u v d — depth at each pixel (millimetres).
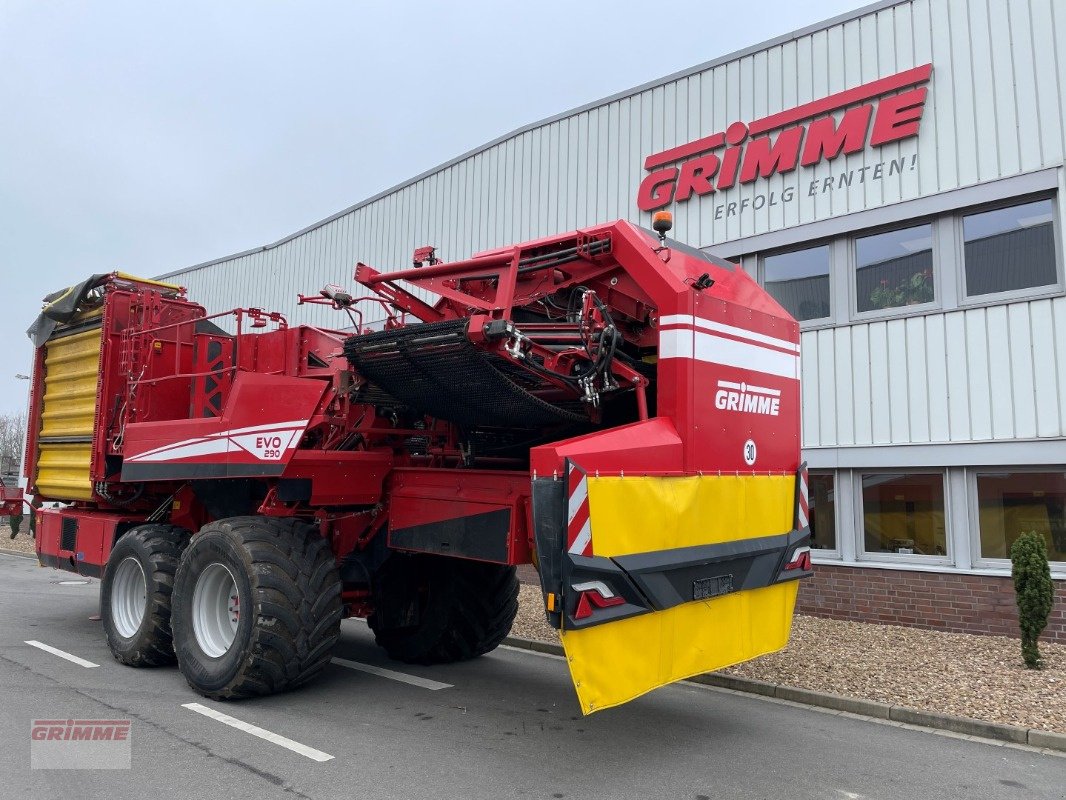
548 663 7340
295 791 4008
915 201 8820
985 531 8414
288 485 5770
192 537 6410
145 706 5449
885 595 8883
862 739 5203
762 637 5230
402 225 14875
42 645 7527
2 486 11141
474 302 5141
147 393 7219
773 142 9938
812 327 9602
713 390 4762
